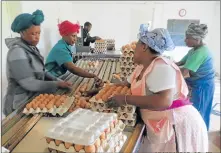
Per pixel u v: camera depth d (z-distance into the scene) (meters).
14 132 0.91
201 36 1.86
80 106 1.14
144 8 3.53
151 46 1.01
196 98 2.04
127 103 1.01
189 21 3.83
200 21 3.88
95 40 2.95
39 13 1.28
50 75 1.62
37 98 1.20
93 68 2.19
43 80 1.45
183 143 1.16
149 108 0.99
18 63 1.24
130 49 1.67
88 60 2.54
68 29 1.77
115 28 3.40
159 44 1.00
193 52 1.95
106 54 2.74
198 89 2.01
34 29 1.30
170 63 1.04
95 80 1.69
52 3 2.78
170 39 1.03
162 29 1.02
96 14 3.30
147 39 1.00
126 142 0.88
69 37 1.83
